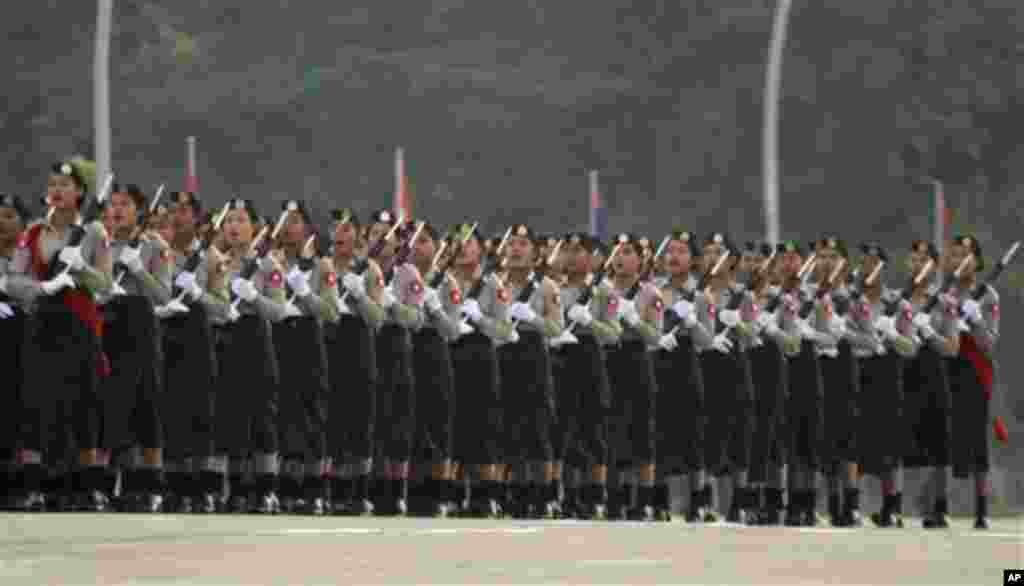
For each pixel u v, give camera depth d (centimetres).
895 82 15362
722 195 14862
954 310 5712
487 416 5084
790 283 5669
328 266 4831
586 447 5247
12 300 4356
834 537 4006
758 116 15275
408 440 5003
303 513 4828
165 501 4597
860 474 5738
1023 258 14100
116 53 16050
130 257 4378
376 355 4972
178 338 4569
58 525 3625
